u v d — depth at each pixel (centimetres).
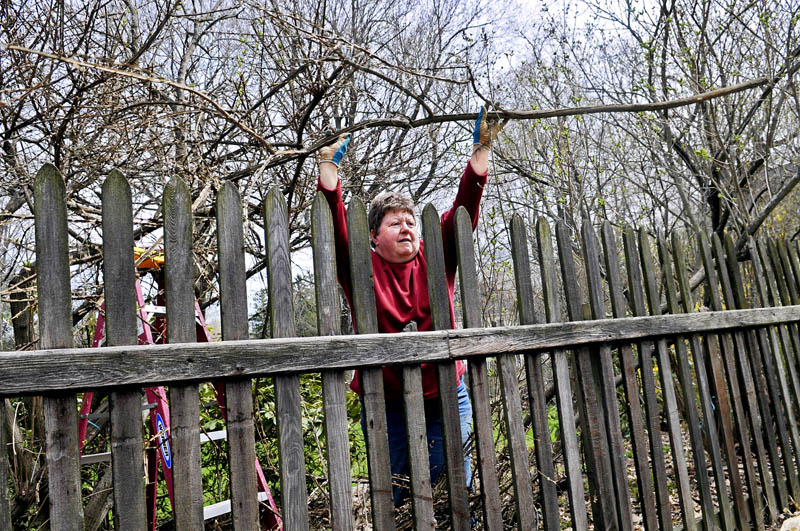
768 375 345
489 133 285
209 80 482
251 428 170
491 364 377
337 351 185
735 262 351
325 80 341
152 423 305
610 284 277
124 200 160
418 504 199
